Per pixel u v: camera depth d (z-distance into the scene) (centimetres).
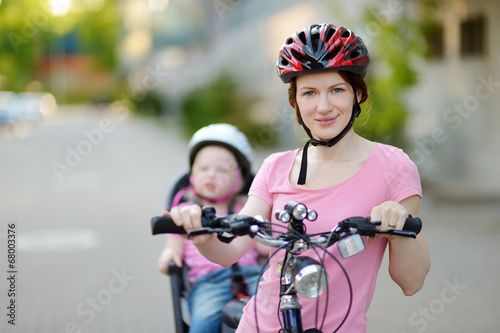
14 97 3938
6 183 1662
